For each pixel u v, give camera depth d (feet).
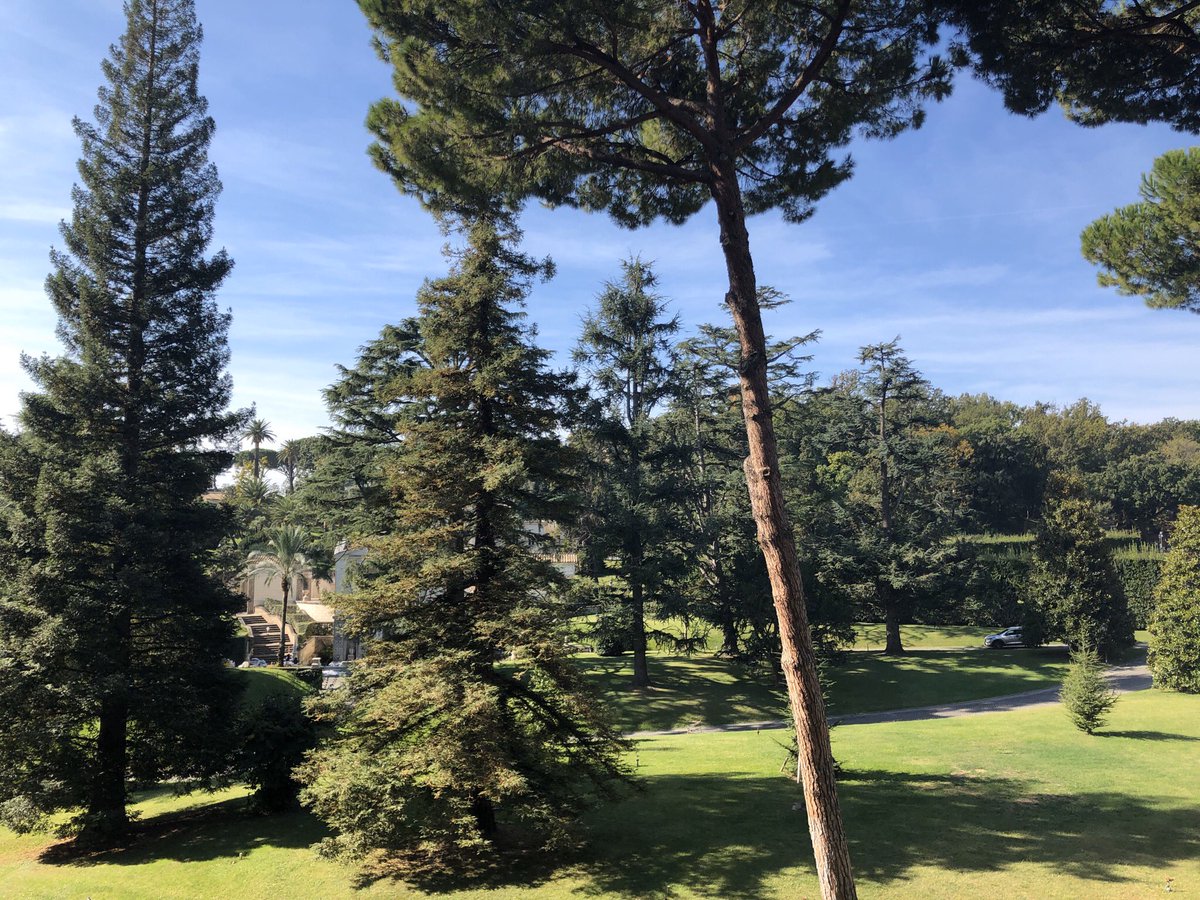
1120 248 55.11
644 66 37.22
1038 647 145.89
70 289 60.23
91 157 61.52
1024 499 271.90
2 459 54.29
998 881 34.53
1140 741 63.05
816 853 27.55
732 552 117.19
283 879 40.91
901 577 133.28
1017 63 37.60
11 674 49.06
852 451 160.25
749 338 31.12
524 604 43.06
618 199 44.01
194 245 63.82
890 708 110.73
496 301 46.85
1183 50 37.47
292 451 315.37
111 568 54.44
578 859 41.22
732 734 86.48
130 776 57.41
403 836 40.68
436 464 43.88
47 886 43.32
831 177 40.75
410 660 42.70
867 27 35.17
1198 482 268.41
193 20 66.23
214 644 59.31
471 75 33.50
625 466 109.60
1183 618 94.07
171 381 62.03
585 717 41.75
